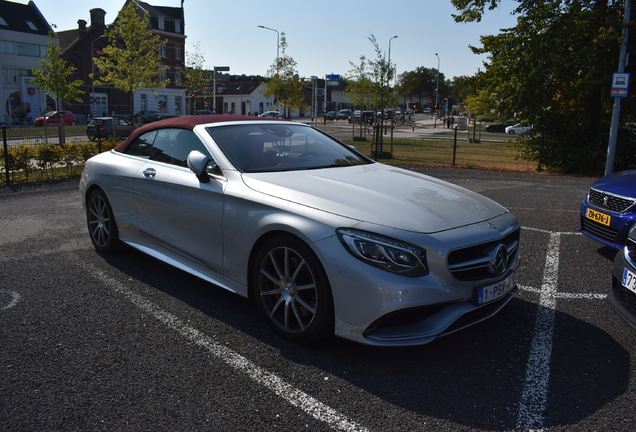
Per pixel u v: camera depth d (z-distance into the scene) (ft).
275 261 9.73
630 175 15.87
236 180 10.73
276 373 8.63
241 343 9.71
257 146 12.10
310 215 9.07
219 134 12.16
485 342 9.96
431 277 8.38
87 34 158.20
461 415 7.50
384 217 8.86
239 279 10.52
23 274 13.51
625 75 35.40
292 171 11.35
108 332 10.09
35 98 145.48
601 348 9.77
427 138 97.30
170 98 185.57
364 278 8.28
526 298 12.42
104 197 14.74
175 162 12.52
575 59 39.06
